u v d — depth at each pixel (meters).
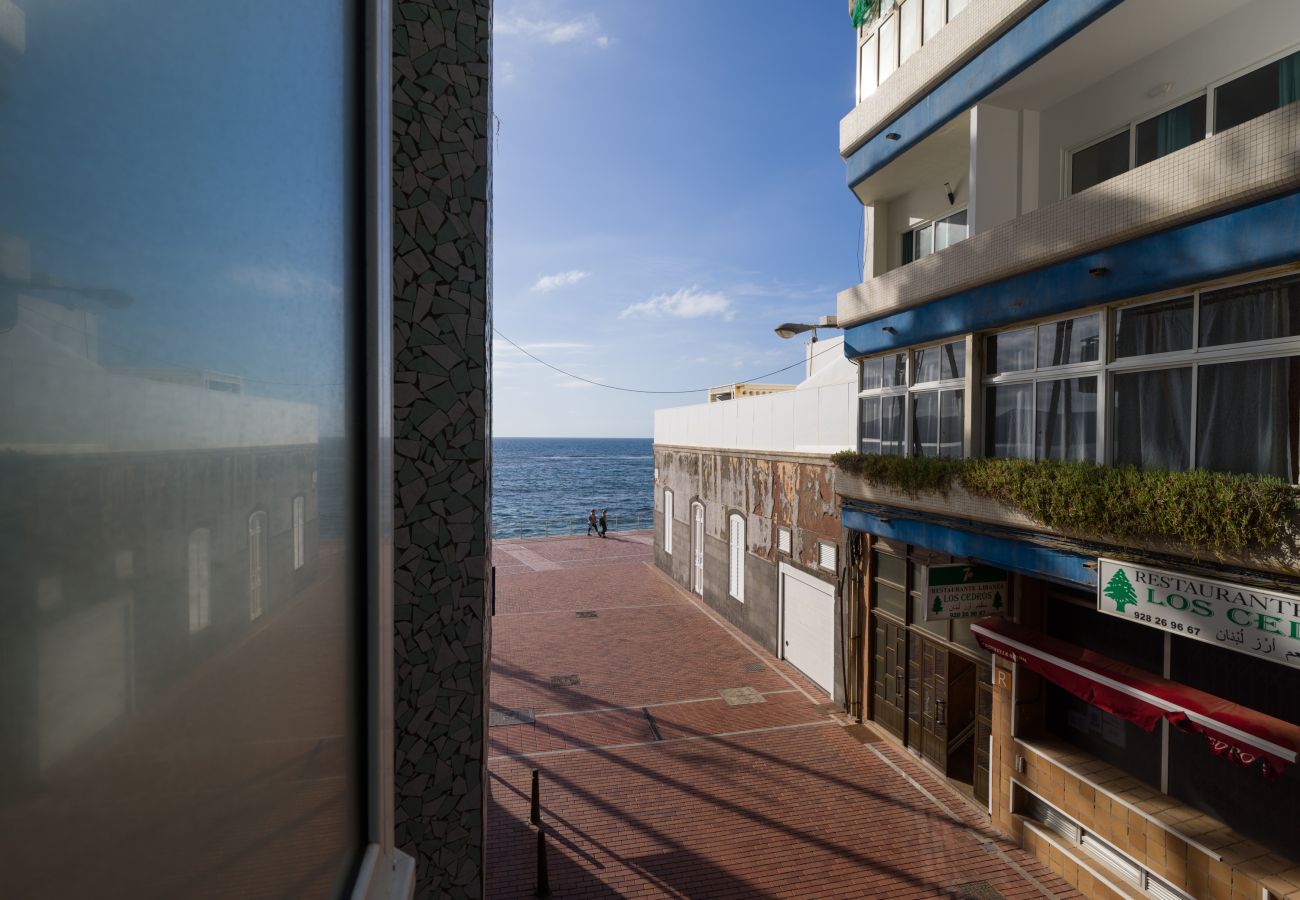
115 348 0.60
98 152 0.57
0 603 0.43
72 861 0.52
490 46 4.34
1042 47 8.64
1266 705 7.47
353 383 1.57
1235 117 7.73
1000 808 10.73
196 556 0.77
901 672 13.52
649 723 14.88
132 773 0.62
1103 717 9.67
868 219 13.85
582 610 24.81
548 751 13.62
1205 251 6.81
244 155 0.91
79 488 0.54
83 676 0.54
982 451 10.20
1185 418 7.29
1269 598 6.18
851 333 13.44
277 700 1.03
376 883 1.57
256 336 0.96
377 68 1.68
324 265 1.32
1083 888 9.19
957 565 10.46
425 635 3.96
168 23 0.70
